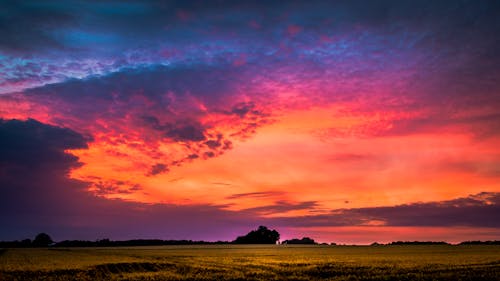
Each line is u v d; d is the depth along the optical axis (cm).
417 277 3878
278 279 3928
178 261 6006
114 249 12812
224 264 5431
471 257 6556
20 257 7438
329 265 5088
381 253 8412
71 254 8800
